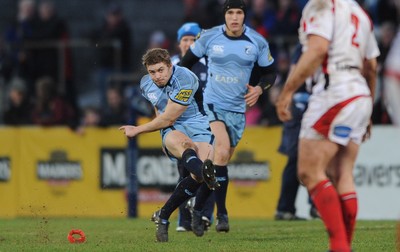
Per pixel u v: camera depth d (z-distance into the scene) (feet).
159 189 157.99
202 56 112.98
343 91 70.90
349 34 71.77
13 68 213.87
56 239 104.68
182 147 95.50
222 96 112.06
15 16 252.01
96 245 92.73
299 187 148.77
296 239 100.07
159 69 94.58
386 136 146.51
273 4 207.72
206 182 92.17
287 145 137.39
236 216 154.20
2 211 169.27
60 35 213.46
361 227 119.44
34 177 167.53
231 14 110.83
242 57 111.55
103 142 162.50
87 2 259.19
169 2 254.27
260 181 153.07
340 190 74.23
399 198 145.89
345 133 71.00
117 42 211.20
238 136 114.21
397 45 65.77
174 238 103.19
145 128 95.04
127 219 148.25
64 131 165.27
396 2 195.00
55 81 210.59
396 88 65.46
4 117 195.31
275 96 166.81
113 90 184.03
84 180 163.94
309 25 70.59
